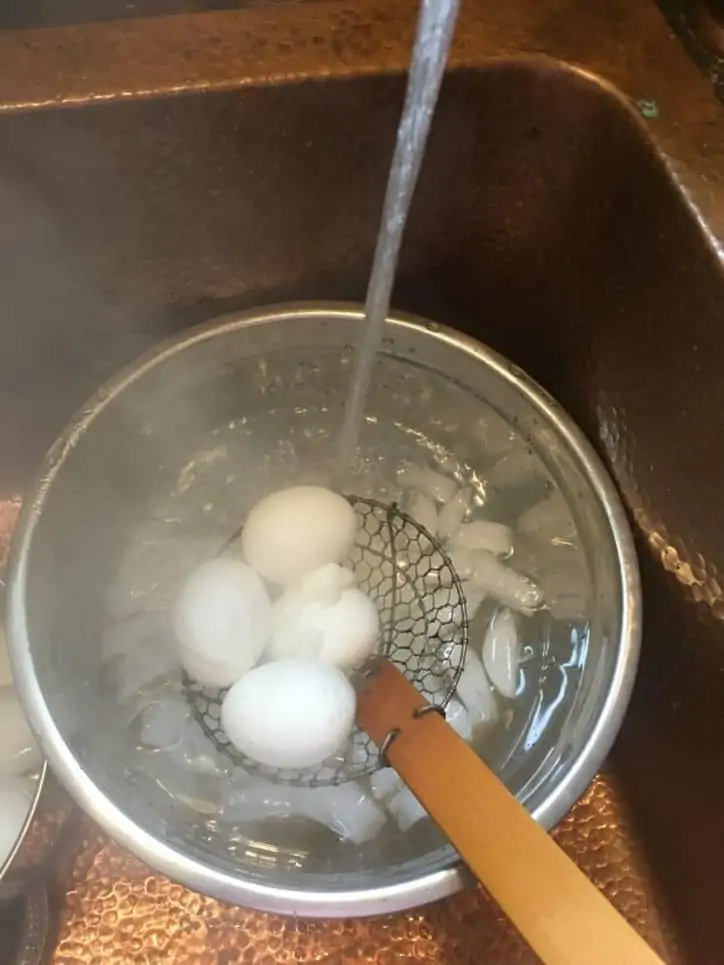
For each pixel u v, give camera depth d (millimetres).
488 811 286
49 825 372
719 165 325
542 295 418
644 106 333
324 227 399
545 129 361
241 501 459
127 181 361
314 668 352
